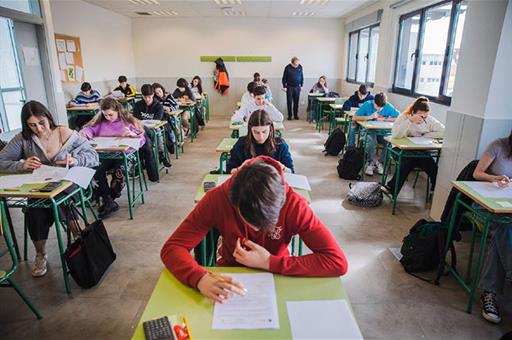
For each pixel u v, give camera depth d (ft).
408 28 18.71
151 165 12.76
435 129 11.63
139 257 8.25
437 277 7.16
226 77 30.48
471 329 6.00
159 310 3.22
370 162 14.80
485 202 6.01
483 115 8.08
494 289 6.25
